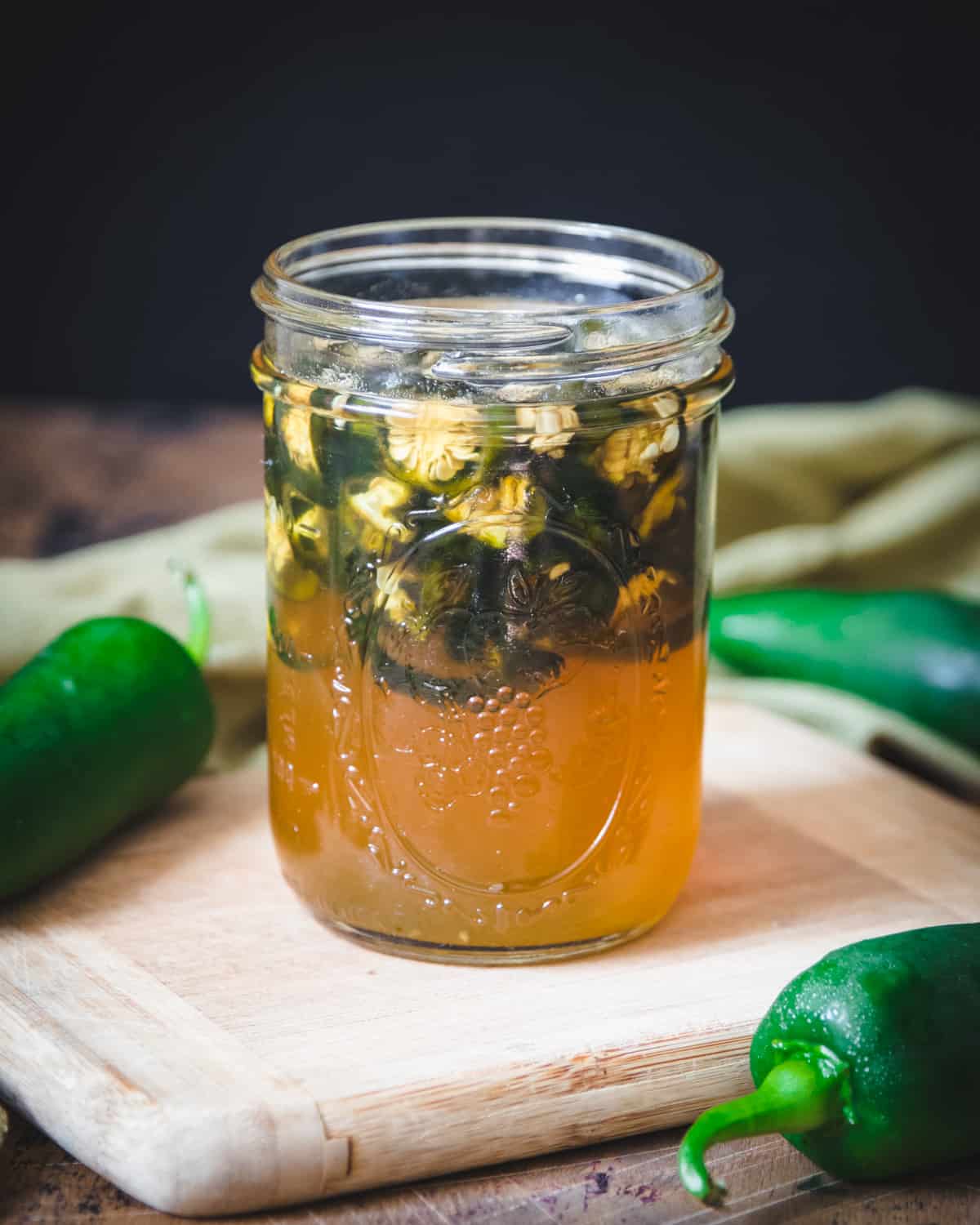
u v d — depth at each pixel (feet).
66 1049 1.49
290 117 3.02
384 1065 1.48
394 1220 1.44
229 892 1.71
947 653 2.03
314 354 1.53
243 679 2.01
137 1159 1.42
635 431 1.52
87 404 2.94
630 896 1.61
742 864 1.76
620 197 3.10
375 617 1.55
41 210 3.06
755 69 3.01
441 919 1.59
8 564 2.12
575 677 1.54
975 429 2.35
